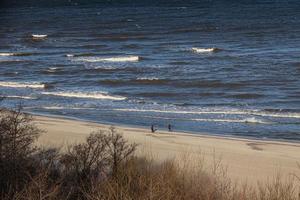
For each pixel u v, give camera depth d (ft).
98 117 294.05
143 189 68.28
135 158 94.79
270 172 147.64
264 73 482.28
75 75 489.26
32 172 74.13
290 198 72.84
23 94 377.30
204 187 74.54
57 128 205.46
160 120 290.15
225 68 520.01
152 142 189.06
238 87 416.67
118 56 638.53
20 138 93.71
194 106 336.90
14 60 606.55
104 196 64.90
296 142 233.35
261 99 366.02
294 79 447.01
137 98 368.68
